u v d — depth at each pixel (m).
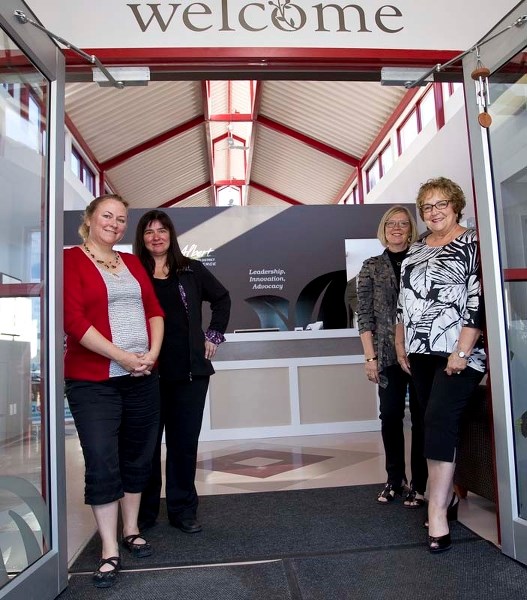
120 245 5.66
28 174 1.87
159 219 2.50
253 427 5.22
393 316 2.75
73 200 8.37
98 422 1.98
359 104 8.87
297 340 5.32
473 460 2.67
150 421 2.20
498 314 2.10
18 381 1.74
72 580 1.98
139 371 2.04
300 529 2.44
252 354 5.30
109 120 8.78
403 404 2.79
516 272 2.09
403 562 2.02
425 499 2.84
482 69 2.15
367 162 10.22
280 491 3.16
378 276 2.79
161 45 2.35
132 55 2.33
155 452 2.54
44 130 2.00
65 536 1.93
